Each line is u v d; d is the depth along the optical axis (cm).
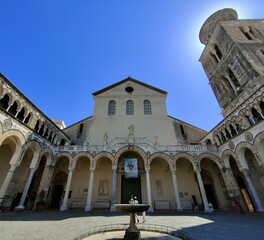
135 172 2289
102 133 2972
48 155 2273
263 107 1797
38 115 2052
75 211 1970
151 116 3244
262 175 2098
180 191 2539
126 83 3803
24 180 2153
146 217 1555
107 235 897
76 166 2577
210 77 3231
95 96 3547
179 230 960
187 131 3098
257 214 1666
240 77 2344
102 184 2538
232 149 2123
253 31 2906
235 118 2052
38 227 1001
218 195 2505
